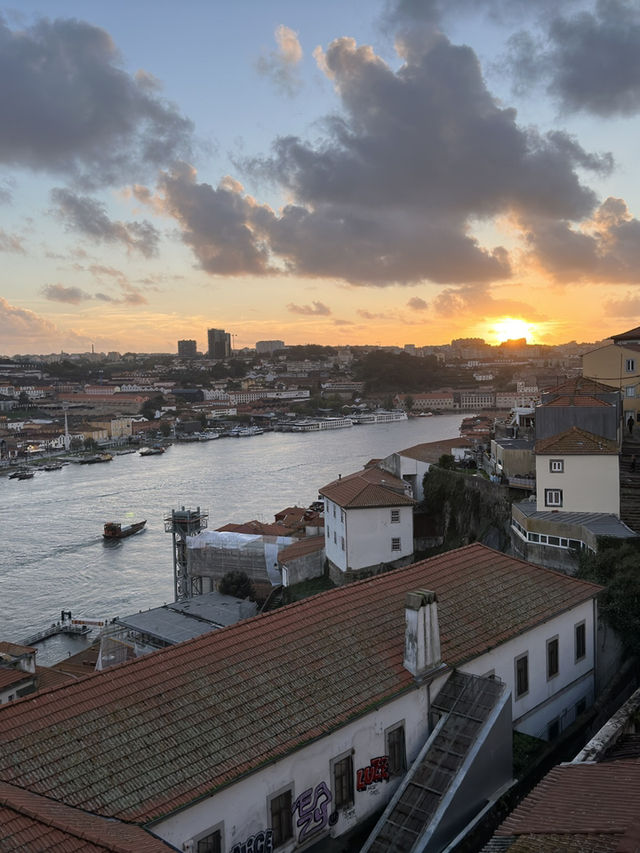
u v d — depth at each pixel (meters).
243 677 23.80
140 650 62.75
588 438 50.38
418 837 21.77
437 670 26.50
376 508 61.31
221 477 194.38
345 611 29.30
